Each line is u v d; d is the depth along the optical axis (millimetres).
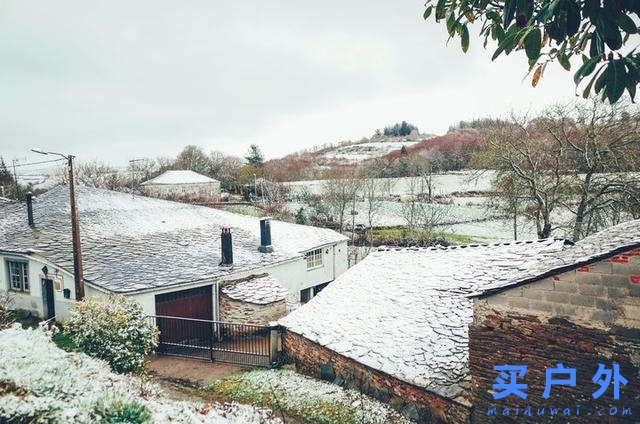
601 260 6367
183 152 76750
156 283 15992
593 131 21516
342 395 10609
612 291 6309
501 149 24344
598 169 21969
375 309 12484
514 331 7250
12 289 19703
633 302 6152
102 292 15570
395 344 10531
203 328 17250
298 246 23641
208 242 22203
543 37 2939
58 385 5887
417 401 9062
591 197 22500
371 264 15703
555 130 23750
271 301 17438
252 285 18484
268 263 20234
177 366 13992
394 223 39875
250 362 14062
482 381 7645
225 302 17656
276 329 13625
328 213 42125
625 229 8227
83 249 18828
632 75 2367
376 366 9953
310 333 12391
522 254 12234
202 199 50000
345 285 14719
